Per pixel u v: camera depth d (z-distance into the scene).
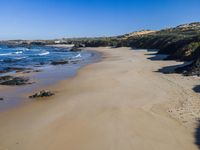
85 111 17.70
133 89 23.28
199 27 118.62
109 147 12.47
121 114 16.75
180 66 34.88
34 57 66.00
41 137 13.82
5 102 20.72
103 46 123.19
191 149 12.01
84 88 24.83
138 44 100.62
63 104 19.59
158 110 17.17
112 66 39.75
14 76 32.72
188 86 23.11
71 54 77.62
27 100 21.25
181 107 17.47
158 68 35.06
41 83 28.14
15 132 14.57
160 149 12.08
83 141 13.19
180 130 13.95
